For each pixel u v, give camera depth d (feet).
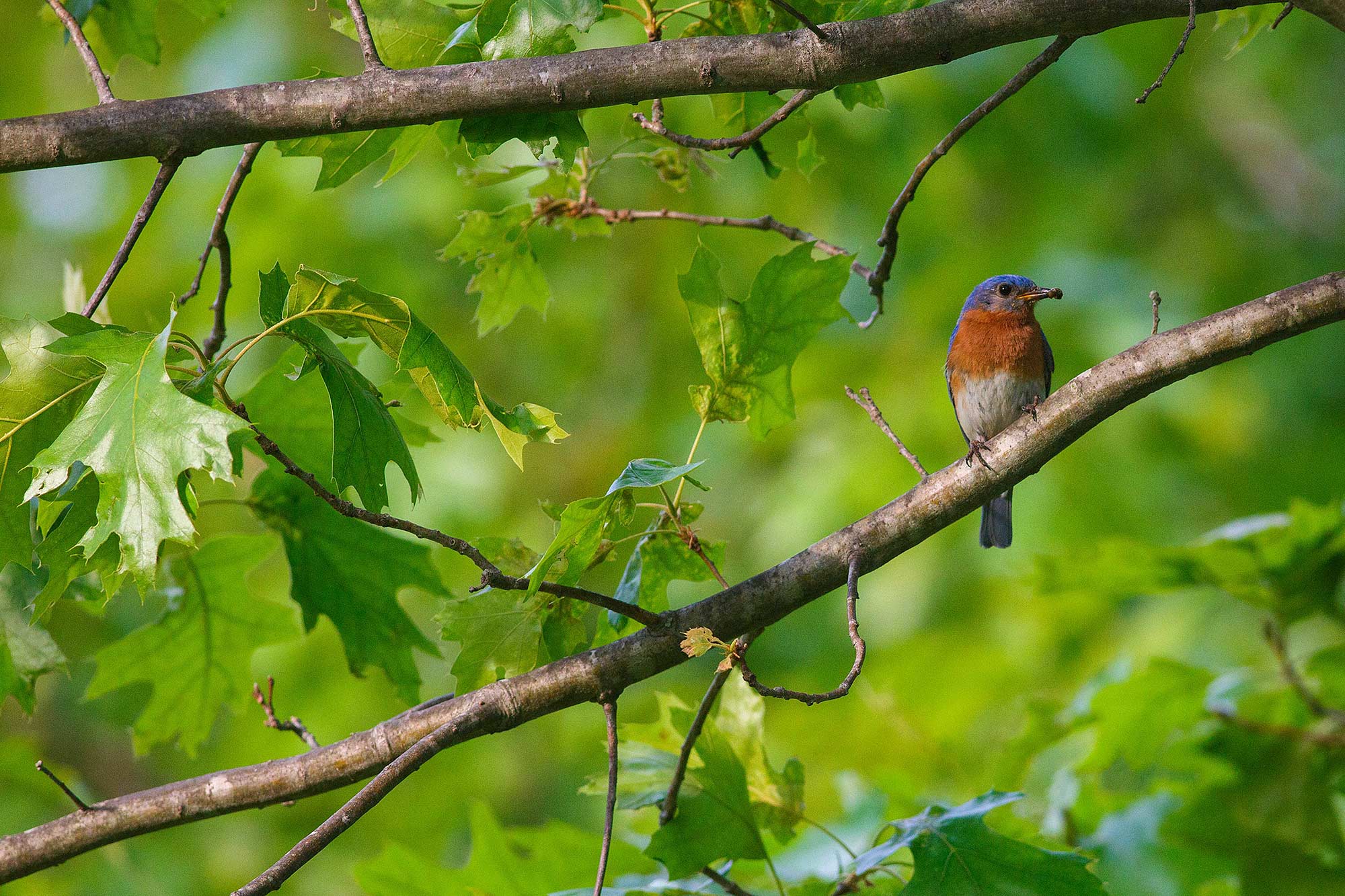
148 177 63.36
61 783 20.99
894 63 21.33
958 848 22.18
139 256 63.05
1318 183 70.59
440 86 21.07
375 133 23.84
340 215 61.52
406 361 19.80
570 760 63.21
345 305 19.95
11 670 23.56
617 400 66.64
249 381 59.88
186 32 63.31
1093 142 62.85
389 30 23.79
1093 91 62.39
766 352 23.15
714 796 23.66
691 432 65.00
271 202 61.11
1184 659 52.24
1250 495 58.39
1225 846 29.71
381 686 62.39
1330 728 31.09
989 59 61.26
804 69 21.27
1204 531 57.36
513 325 65.67
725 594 21.62
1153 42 64.08
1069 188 64.23
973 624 57.36
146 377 18.67
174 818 21.12
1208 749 31.30
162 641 28.35
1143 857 29.73
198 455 18.04
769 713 58.80
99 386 18.79
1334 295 20.88
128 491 18.11
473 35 22.76
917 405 58.80
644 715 62.85
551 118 22.26
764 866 27.22
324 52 62.44
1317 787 29.66
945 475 21.98
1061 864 21.67
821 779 45.50
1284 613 30.55
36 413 20.21
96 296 20.61
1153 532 56.75
